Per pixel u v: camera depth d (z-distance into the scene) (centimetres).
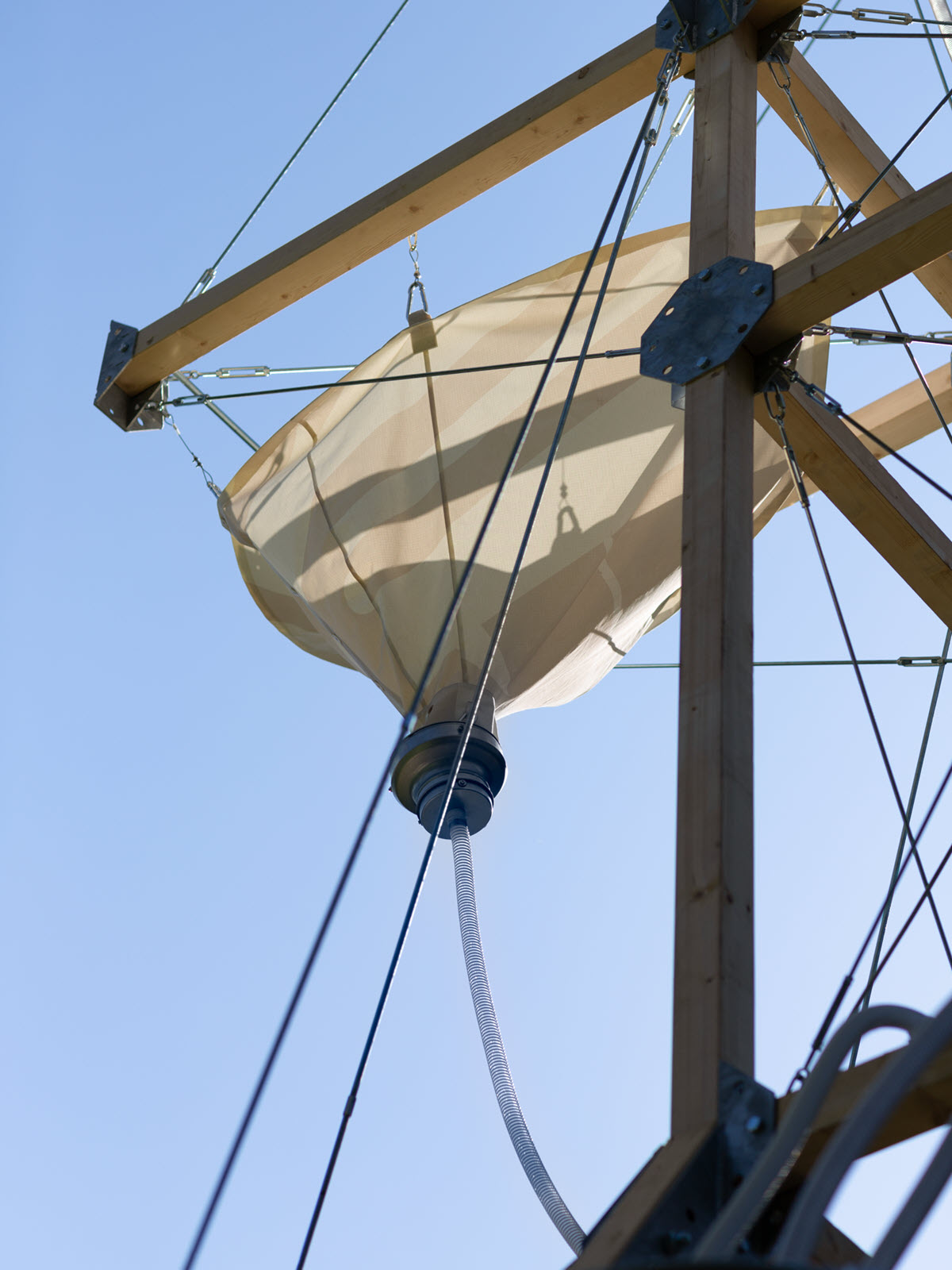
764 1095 266
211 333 588
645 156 439
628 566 574
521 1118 428
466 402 595
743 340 400
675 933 293
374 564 583
